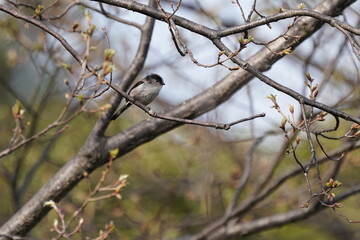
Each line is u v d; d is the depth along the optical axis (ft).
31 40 40.55
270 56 27.66
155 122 28.58
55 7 36.83
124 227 43.96
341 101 36.06
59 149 47.47
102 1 21.81
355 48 19.34
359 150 42.16
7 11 21.47
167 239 43.11
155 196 47.09
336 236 48.26
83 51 38.83
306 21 26.94
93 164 28.43
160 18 21.39
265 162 47.21
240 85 28.30
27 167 46.44
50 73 40.63
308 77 21.36
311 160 19.97
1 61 48.32
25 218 28.50
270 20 20.61
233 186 45.16
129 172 46.73
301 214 37.83
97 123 28.50
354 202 48.26
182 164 47.03
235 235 39.42
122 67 45.24
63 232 23.97
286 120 20.66
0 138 46.19
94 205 42.96
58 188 28.50
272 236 48.01
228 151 46.85
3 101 50.93
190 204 46.70
